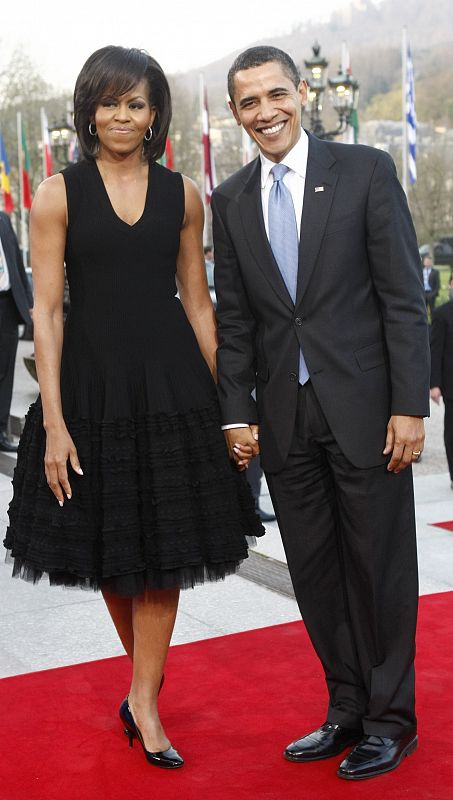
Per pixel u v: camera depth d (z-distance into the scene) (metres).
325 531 3.37
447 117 59.91
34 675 4.05
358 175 3.16
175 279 3.42
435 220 39.94
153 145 3.28
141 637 3.31
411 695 3.27
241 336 3.35
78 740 3.44
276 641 4.37
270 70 3.14
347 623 3.40
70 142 20.75
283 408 3.26
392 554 3.28
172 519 3.15
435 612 4.71
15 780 3.15
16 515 3.36
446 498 7.39
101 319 3.21
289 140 3.18
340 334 3.18
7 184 34.00
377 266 3.17
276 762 3.25
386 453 3.20
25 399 11.75
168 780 3.13
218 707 3.69
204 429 3.28
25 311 8.73
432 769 3.17
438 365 7.69
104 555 3.13
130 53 3.20
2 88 50.34
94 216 3.19
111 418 3.17
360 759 3.15
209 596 5.04
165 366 3.23
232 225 3.28
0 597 5.12
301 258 3.16
